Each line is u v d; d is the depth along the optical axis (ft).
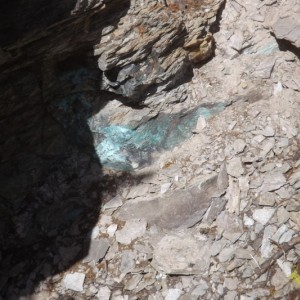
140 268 8.91
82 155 9.97
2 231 9.66
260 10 10.48
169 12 9.70
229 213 9.08
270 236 8.82
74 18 8.98
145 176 9.71
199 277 8.69
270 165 9.34
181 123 9.97
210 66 10.32
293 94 9.91
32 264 9.28
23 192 9.84
